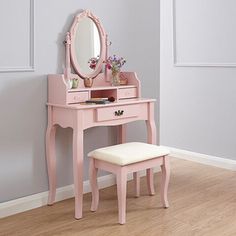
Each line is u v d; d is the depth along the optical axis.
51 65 2.91
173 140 4.47
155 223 2.60
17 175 2.81
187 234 2.44
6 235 2.43
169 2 4.32
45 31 2.85
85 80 3.04
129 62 3.44
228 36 3.81
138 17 3.46
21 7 2.70
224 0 3.80
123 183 2.56
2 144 2.71
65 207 2.90
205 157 4.12
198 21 4.05
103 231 2.48
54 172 2.95
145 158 2.64
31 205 2.88
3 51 2.64
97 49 3.13
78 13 3.02
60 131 3.03
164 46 4.43
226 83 3.90
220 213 2.77
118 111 2.85
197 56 4.11
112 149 2.73
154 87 3.66
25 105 2.80
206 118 4.11
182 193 3.20
